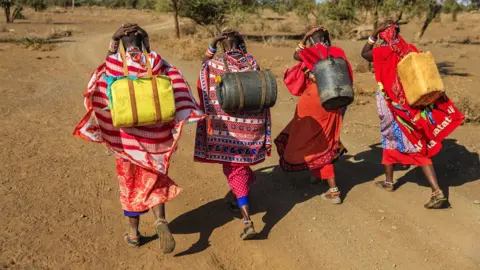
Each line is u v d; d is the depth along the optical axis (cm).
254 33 3241
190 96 453
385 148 596
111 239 495
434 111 538
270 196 608
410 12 1498
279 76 1450
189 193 611
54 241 482
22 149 742
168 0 2739
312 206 580
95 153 745
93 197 589
